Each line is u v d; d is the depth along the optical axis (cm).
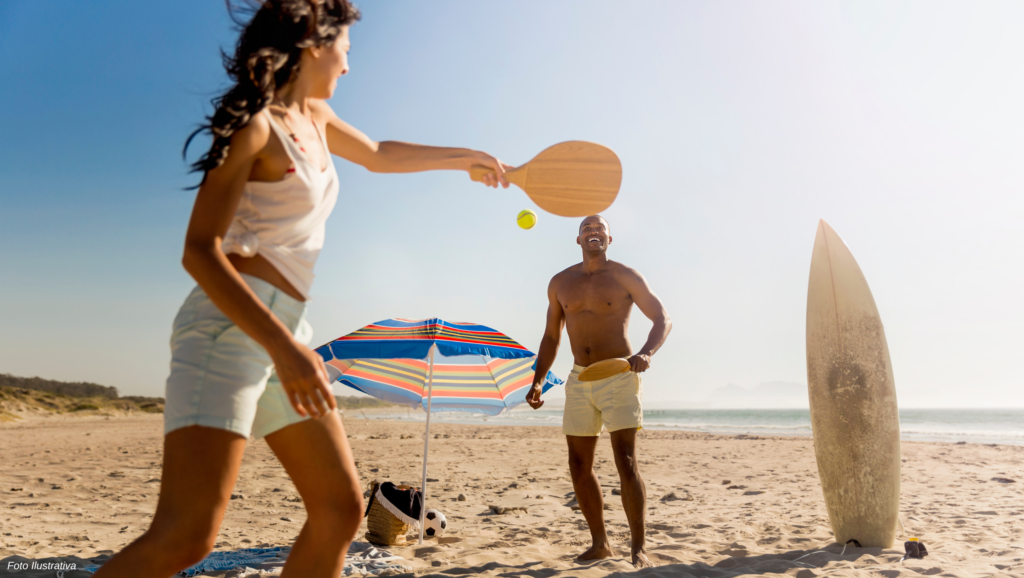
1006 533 432
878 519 375
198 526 117
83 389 5391
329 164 146
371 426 2620
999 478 775
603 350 361
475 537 455
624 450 350
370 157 180
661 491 732
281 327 115
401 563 362
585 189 182
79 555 387
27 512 559
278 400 137
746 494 700
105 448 1334
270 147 126
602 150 184
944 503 593
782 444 1562
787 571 330
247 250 128
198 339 124
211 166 117
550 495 695
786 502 630
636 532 346
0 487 721
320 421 140
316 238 144
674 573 321
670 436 2019
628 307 366
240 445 123
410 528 427
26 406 3716
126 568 112
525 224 254
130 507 597
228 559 370
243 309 114
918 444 1519
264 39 128
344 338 398
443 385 454
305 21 133
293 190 131
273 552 394
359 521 144
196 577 334
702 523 505
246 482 770
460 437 1861
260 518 548
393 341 394
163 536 115
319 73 146
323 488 139
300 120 144
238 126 119
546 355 392
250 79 124
